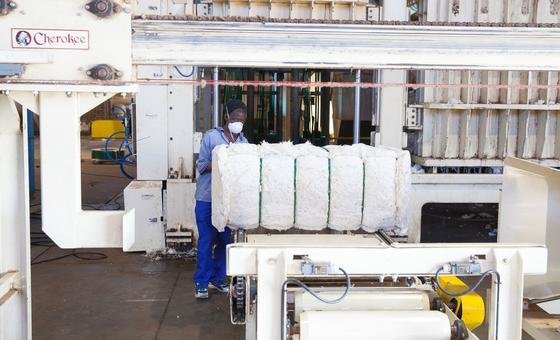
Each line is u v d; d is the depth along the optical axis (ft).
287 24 6.38
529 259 6.49
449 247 6.54
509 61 6.65
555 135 15.37
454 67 6.61
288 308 7.30
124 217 6.09
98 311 12.46
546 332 7.47
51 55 5.79
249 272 6.44
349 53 6.50
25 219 8.40
